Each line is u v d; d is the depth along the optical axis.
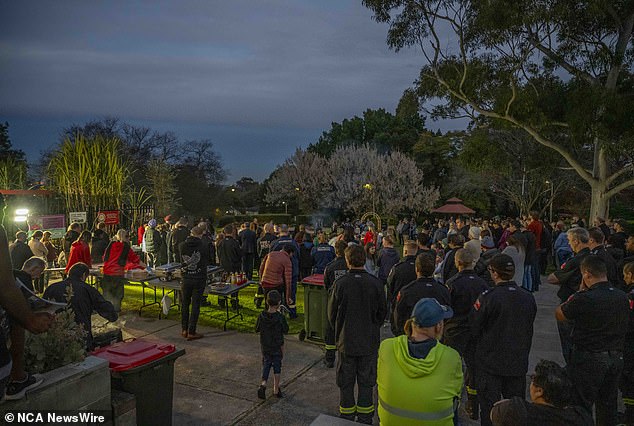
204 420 4.66
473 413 4.69
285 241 8.66
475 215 42.94
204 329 7.80
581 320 3.81
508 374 3.89
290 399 5.16
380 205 39.56
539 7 15.78
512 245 7.33
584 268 3.91
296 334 7.54
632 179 16.55
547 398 2.47
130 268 9.17
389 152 50.66
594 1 15.91
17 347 2.50
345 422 2.55
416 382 2.36
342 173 41.06
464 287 4.63
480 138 22.72
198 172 56.00
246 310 9.12
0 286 1.97
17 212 14.45
